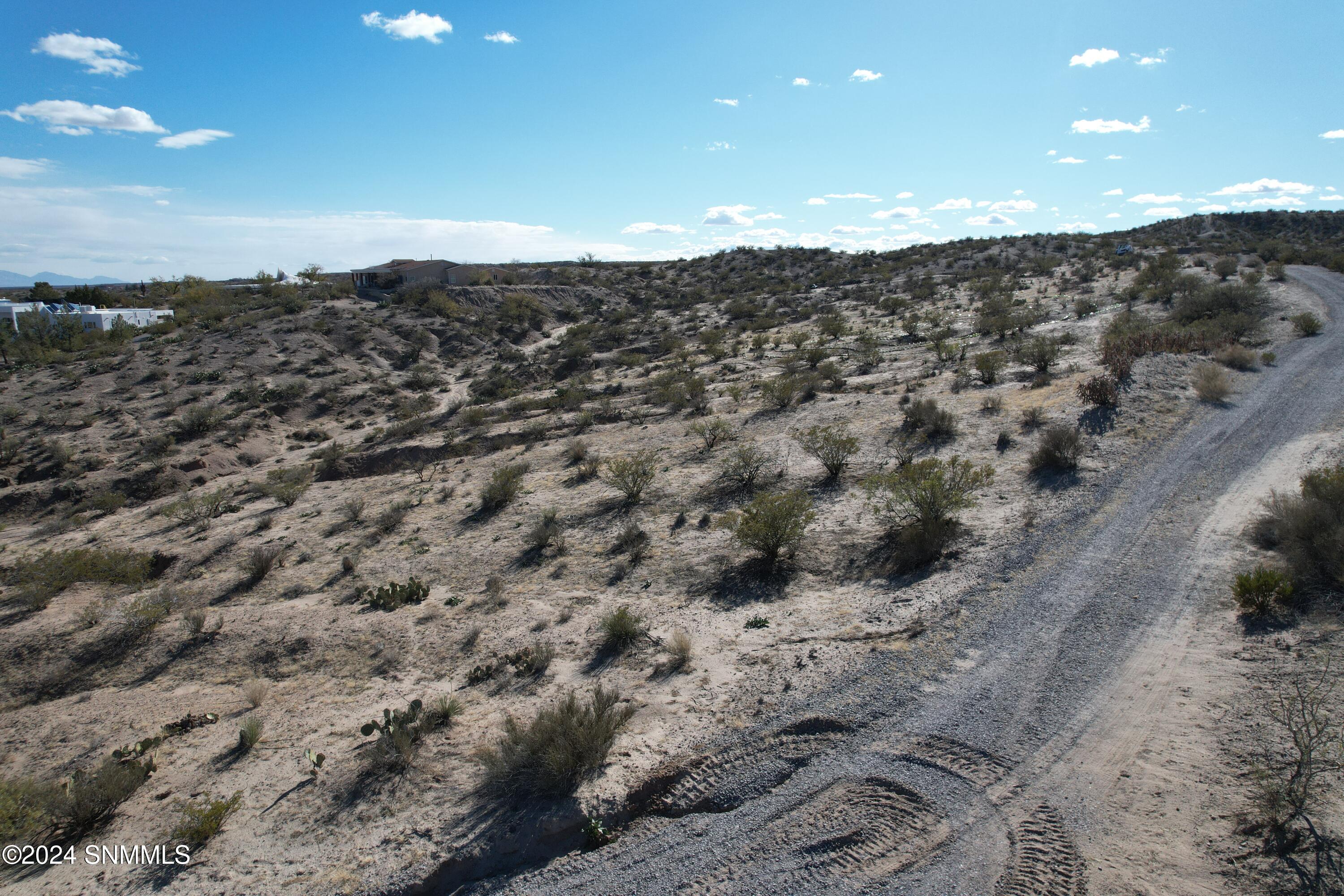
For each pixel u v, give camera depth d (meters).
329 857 7.65
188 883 7.58
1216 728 7.30
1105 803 6.56
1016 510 14.59
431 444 34.72
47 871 8.23
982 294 54.66
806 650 10.36
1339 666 7.79
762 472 21.48
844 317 55.56
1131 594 10.50
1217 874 5.63
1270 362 23.62
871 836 6.53
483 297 77.94
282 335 57.75
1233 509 13.14
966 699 8.38
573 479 24.66
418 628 14.56
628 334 62.44
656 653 11.53
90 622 17.23
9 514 32.56
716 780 7.62
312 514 25.69
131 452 38.09
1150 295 41.25
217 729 11.60
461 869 7.17
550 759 7.81
